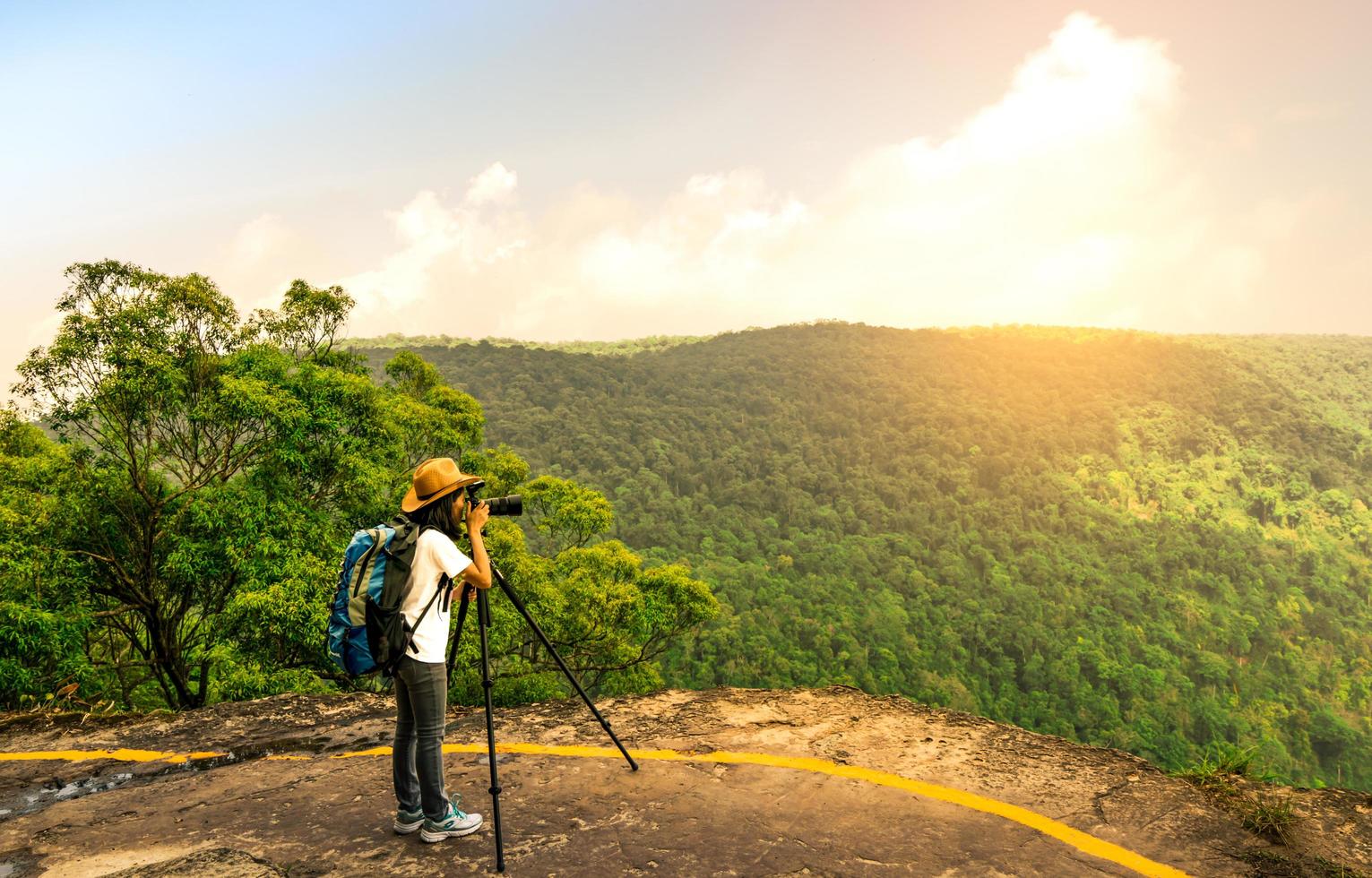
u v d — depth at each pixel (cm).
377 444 1358
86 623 1141
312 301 1443
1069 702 11788
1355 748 11231
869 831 275
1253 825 279
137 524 1257
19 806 342
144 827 301
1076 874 247
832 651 12025
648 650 2081
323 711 458
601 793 312
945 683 11331
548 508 2066
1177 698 11888
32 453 1404
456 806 280
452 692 1471
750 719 400
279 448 1208
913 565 16288
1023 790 310
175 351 1217
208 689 1464
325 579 1178
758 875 246
